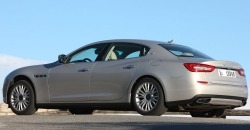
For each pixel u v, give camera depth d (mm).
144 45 12289
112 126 8398
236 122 9680
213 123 9172
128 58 12328
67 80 12938
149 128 7980
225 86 11727
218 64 11703
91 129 8078
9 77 13758
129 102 12039
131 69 12070
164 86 11570
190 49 12516
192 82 11359
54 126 8680
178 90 11461
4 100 13906
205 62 11547
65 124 9000
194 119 10211
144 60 12039
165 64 11711
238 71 12164
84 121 9734
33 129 8320
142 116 10727
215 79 11570
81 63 12906
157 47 12141
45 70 13336
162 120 9852
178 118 10344
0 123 9375
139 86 11906
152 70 11758
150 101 11742
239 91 12016
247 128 7961
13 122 9617
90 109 14352
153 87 11742
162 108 11609
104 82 12414
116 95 12211
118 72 12227
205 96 11414
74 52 13141
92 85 12570
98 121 9672
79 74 12766
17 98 13578
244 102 12273
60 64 13211
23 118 10539
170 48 12133
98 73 12500
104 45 12836
